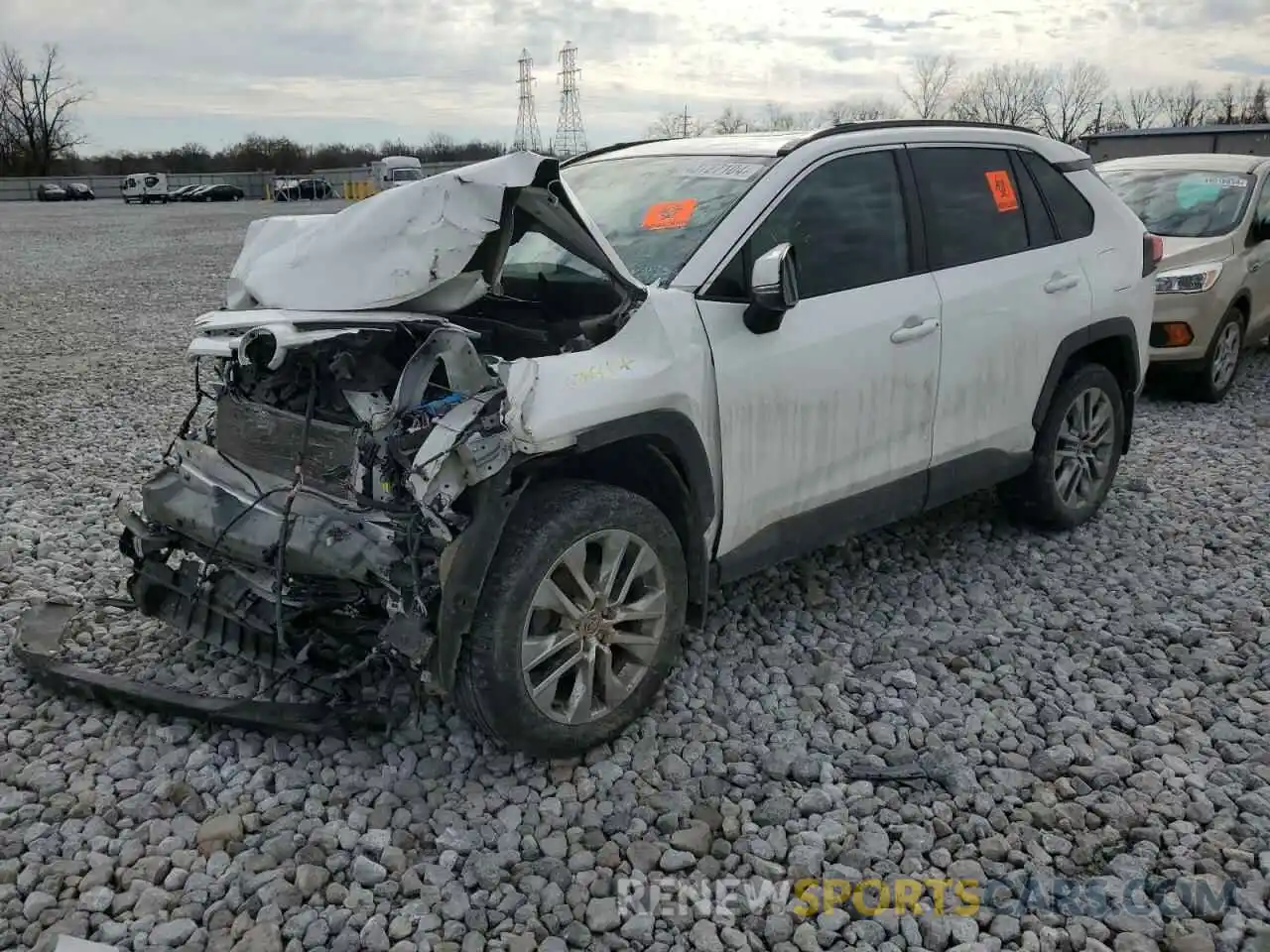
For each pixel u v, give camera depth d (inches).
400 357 135.1
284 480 134.7
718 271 143.4
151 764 132.0
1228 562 195.8
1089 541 205.8
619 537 130.7
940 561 196.5
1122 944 103.1
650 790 127.6
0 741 136.9
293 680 134.7
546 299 155.6
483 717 124.7
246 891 109.3
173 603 147.0
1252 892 109.5
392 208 134.1
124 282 676.7
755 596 181.3
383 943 102.8
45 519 216.8
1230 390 344.5
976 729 140.8
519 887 111.2
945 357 169.5
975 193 181.5
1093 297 195.2
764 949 103.5
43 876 111.5
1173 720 142.6
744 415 143.1
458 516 118.3
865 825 121.0
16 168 3075.8
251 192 2642.7
